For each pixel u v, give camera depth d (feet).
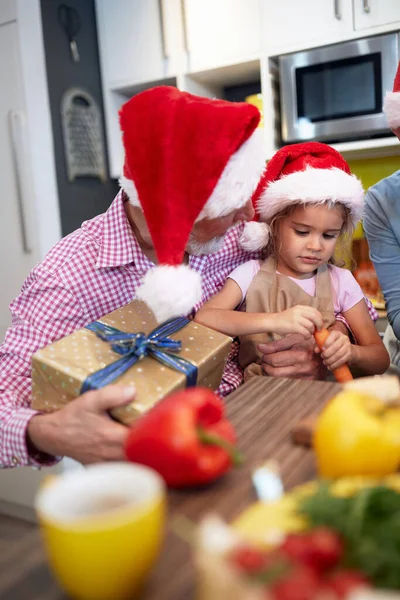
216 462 1.64
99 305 3.18
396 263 4.32
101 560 1.14
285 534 1.18
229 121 2.43
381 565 1.10
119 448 2.10
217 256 3.75
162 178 2.43
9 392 2.85
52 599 1.24
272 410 2.27
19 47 6.19
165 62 6.85
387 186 4.36
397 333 4.24
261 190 3.81
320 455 1.65
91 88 7.18
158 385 2.24
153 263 3.24
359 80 5.85
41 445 2.41
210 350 2.53
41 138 6.40
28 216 6.49
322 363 3.55
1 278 6.93
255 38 6.31
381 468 1.57
